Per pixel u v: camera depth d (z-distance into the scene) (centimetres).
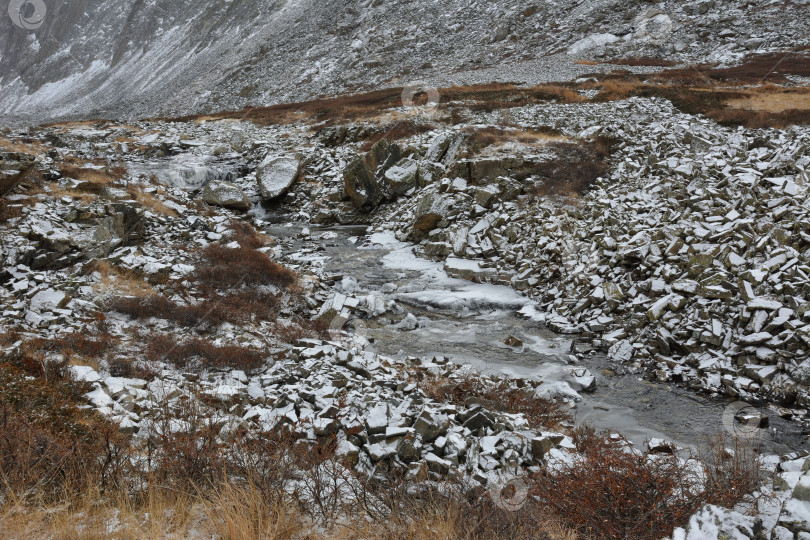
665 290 1307
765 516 441
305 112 4678
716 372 1063
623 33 6250
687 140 2291
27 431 515
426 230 2242
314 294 1636
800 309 1053
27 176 1912
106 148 3344
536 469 643
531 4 7600
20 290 1288
